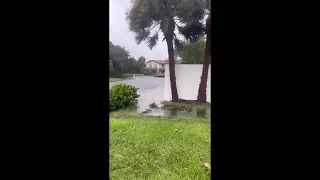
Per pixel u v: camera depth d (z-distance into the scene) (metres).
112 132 6.45
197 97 8.84
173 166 4.65
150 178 4.23
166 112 8.39
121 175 4.38
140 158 4.95
